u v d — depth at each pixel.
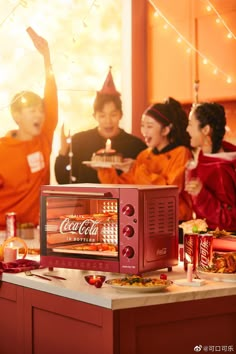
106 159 5.33
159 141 5.14
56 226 3.40
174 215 3.42
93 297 2.85
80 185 3.42
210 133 4.83
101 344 2.83
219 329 3.06
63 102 5.31
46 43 5.26
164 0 5.12
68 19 5.31
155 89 5.19
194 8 4.94
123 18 5.33
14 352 3.43
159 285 2.92
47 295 3.16
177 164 5.03
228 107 4.72
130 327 2.80
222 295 3.04
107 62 5.36
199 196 4.89
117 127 5.33
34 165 5.23
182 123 5.00
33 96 5.23
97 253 3.27
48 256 3.43
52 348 3.15
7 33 5.15
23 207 5.22
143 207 3.18
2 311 3.53
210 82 4.84
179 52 5.04
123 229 3.18
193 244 3.39
